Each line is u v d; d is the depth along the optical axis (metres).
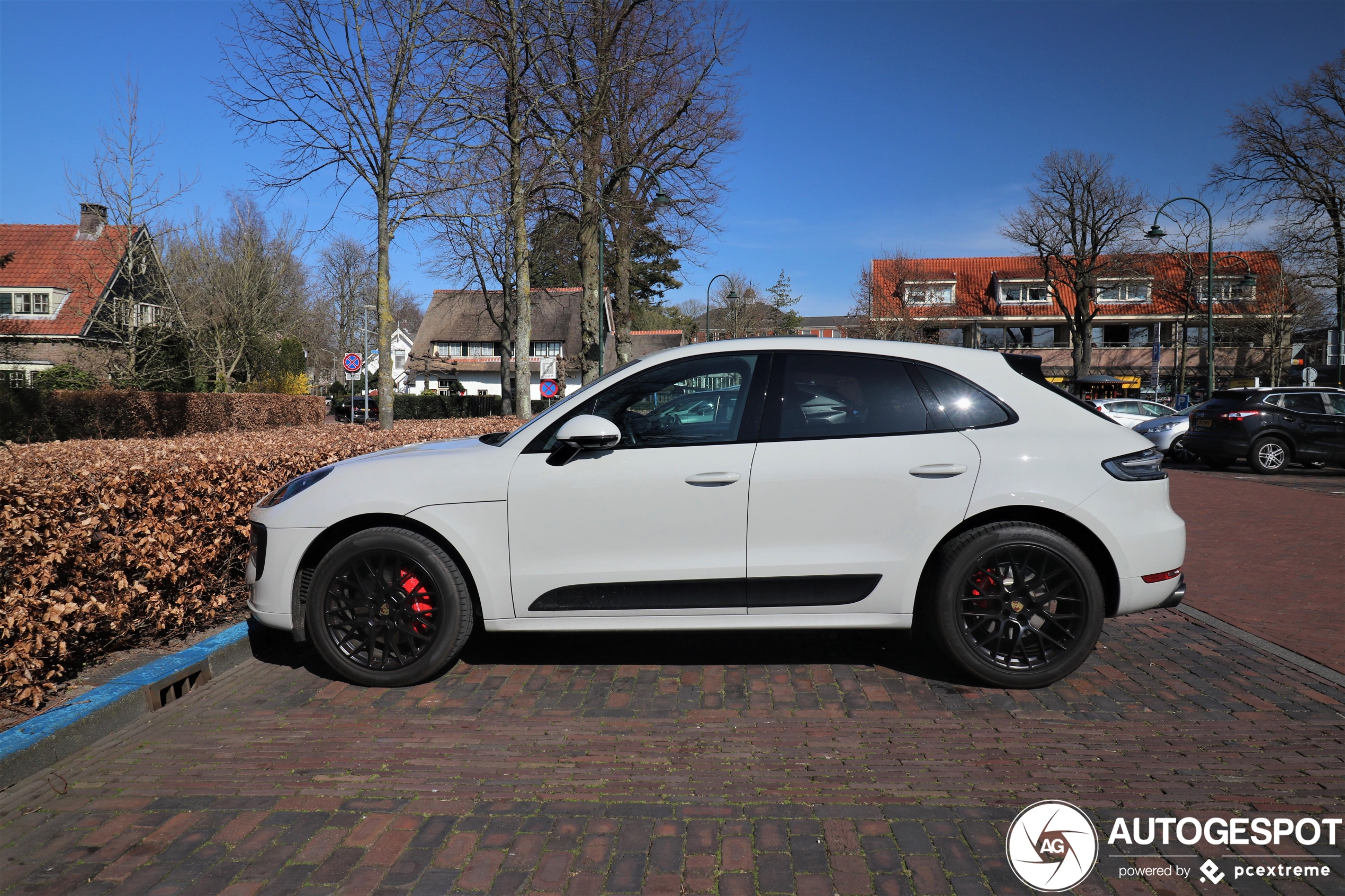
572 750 3.38
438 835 2.73
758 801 2.94
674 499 3.97
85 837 2.73
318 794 3.02
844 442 4.00
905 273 54.03
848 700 3.90
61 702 3.72
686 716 3.72
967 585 3.96
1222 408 16.33
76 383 25.16
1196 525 9.17
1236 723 3.60
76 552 3.97
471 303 64.69
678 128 21.08
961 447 3.96
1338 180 30.45
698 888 2.42
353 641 4.14
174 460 4.89
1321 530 8.77
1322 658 4.44
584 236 20.80
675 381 4.15
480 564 4.02
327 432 8.74
